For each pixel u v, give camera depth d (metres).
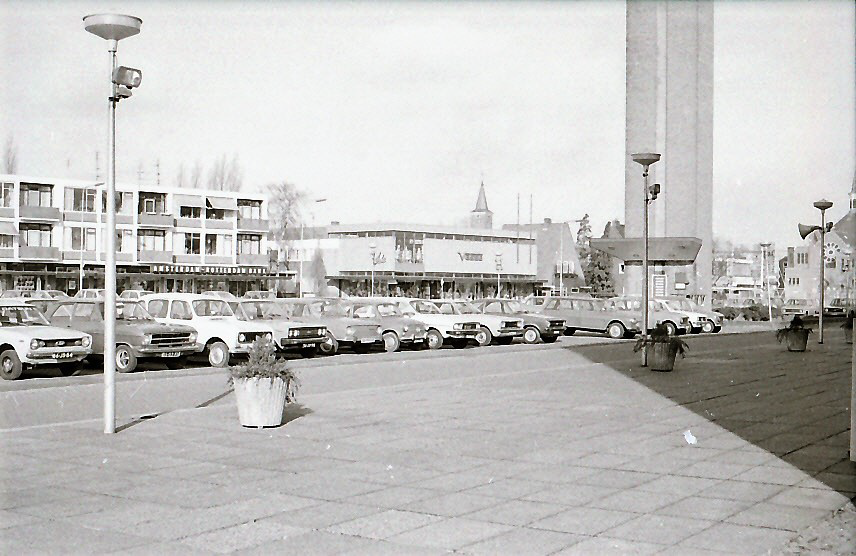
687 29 61.69
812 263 79.62
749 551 6.42
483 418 13.08
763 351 29.84
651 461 9.81
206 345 21.66
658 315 40.38
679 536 6.81
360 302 28.53
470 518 7.31
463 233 95.69
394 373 20.73
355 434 11.54
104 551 6.33
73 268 63.88
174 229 70.31
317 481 8.69
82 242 64.81
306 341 24.27
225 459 9.79
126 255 66.94
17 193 61.56
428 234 92.69
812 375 20.66
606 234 104.00
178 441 10.92
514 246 99.62
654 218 62.06
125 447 10.49
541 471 9.23
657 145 62.03
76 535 6.74
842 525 7.16
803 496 8.17
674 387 17.70
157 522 7.13
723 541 6.68
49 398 15.27
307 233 102.06
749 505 7.82
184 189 71.19
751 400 15.61
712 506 7.78
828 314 57.62
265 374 11.95
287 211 85.94
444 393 16.33
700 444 10.92
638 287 58.22
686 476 9.03
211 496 8.04
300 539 6.67
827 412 14.05
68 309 20.73
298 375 19.94
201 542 6.57
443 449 10.48
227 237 74.44
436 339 29.84
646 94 62.12
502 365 23.25
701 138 62.25
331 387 17.61
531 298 40.62
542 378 19.47
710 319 43.00
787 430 12.13
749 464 9.68
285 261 82.50
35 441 10.88
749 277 119.31
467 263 94.81
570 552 6.38
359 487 8.44
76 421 12.55
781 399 15.78
